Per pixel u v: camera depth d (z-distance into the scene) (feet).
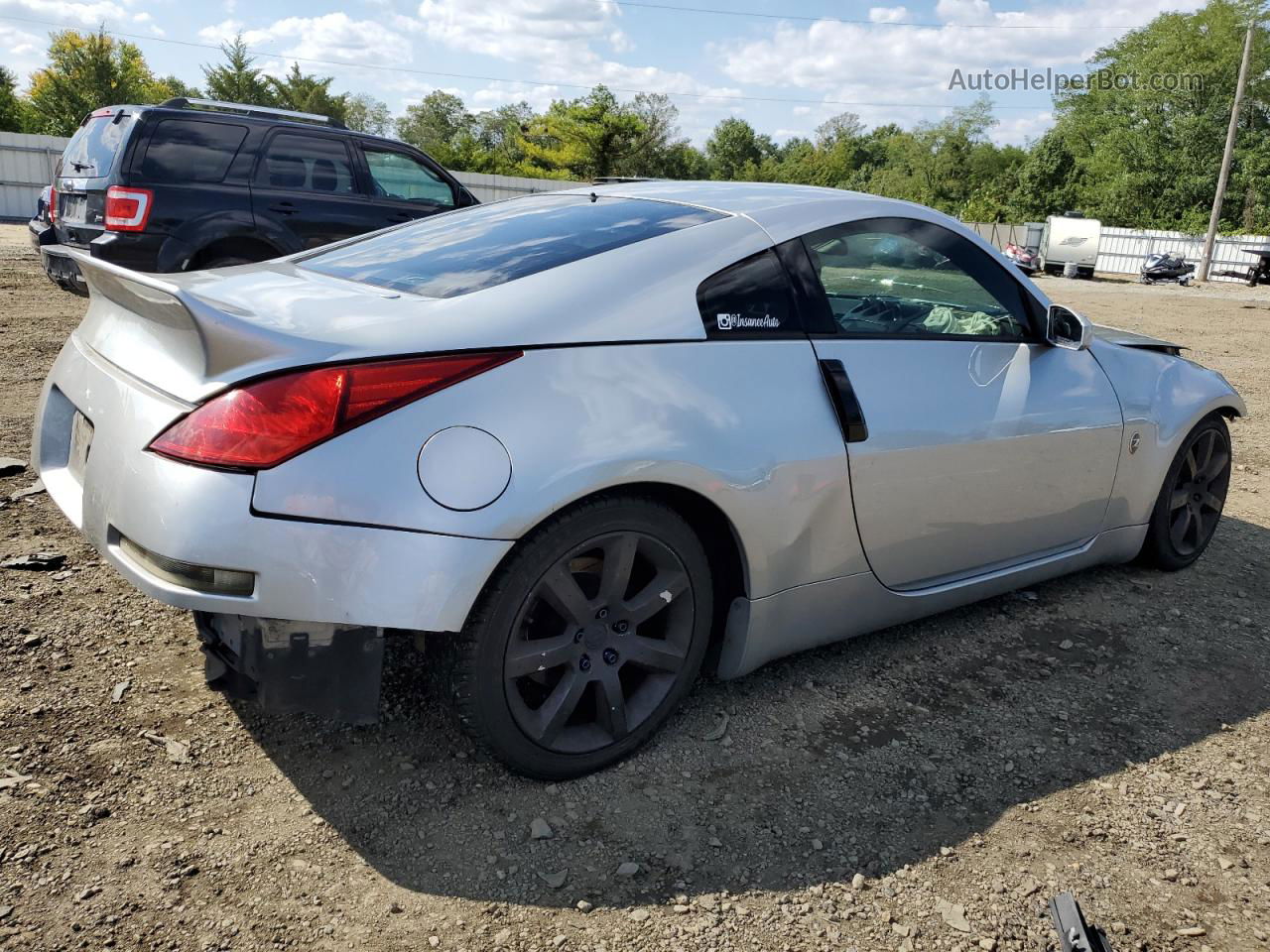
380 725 8.20
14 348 22.06
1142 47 209.46
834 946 6.15
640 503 7.32
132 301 7.18
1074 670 10.07
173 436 6.27
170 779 7.33
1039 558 10.98
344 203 24.67
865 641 10.48
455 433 6.46
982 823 7.50
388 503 6.26
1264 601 12.19
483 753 7.28
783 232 8.59
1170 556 12.75
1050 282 110.63
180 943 5.81
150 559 6.38
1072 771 8.28
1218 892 6.88
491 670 6.89
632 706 7.95
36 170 85.92
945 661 10.12
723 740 8.39
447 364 6.55
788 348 8.26
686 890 6.57
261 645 6.40
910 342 9.17
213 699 8.43
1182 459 12.23
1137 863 7.14
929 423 9.01
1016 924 6.44
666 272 7.80
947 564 9.82
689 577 7.83
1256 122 182.70
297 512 6.13
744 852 6.98
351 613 6.24
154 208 21.74
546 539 6.86
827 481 8.33
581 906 6.34
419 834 6.94
